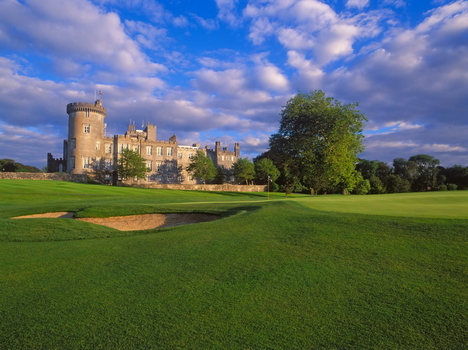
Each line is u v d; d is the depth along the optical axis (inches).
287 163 2118.6
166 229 567.5
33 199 1304.1
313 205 698.2
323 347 175.6
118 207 848.9
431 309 216.8
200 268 315.0
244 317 210.5
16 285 280.2
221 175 3730.3
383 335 187.2
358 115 1871.3
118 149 3125.0
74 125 2893.7
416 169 4082.2
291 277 282.7
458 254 319.9
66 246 451.2
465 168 3833.7
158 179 3326.8
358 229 430.6
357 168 3873.0
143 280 285.0
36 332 194.4
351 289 253.8
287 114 1950.1
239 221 557.9
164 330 194.5
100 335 189.6
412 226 416.2
